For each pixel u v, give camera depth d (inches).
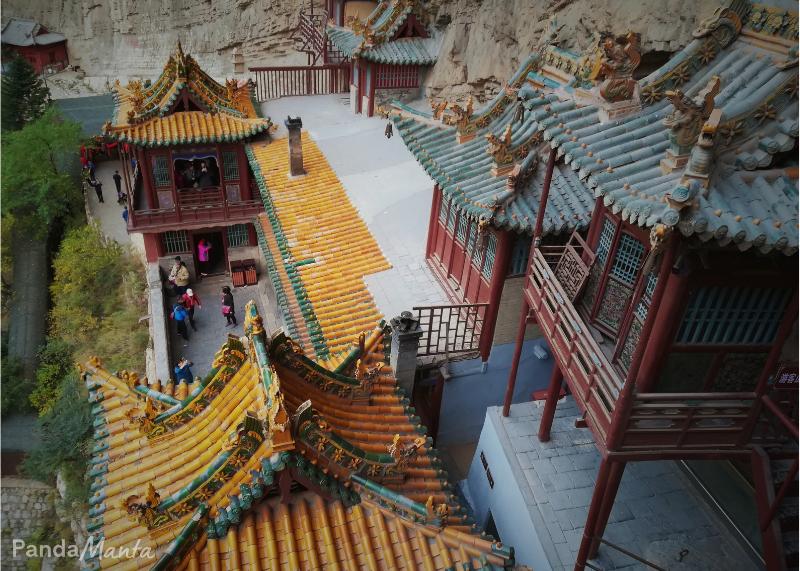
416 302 810.2
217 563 364.2
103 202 1601.9
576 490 655.8
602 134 440.1
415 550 387.2
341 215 979.3
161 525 376.8
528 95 476.4
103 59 2186.3
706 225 351.9
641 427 476.7
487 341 758.5
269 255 979.3
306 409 360.2
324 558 377.4
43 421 1087.0
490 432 733.9
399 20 1273.4
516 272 728.3
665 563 594.6
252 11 2119.8
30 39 2068.2
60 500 1059.3
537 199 679.7
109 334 1254.3
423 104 1318.9
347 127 1299.2
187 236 1238.3
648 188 385.7
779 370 450.6
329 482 386.9
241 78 2183.8
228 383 434.9
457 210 791.1
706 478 667.4
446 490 450.3
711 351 478.9
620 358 531.2
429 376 776.3
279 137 1211.2
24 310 1417.3
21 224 1510.8
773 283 446.0
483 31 1121.4
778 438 479.8
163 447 442.3
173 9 2138.3
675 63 453.1
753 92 406.0
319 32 1674.5
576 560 562.6
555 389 672.4
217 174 1228.5
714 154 364.2
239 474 377.4
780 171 380.5
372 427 480.7
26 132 1450.5
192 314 1149.7
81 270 1369.3
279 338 429.1
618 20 756.0
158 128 1101.1
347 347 724.7
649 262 381.1
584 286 574.2
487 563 372.8
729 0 437.7
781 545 458.0
